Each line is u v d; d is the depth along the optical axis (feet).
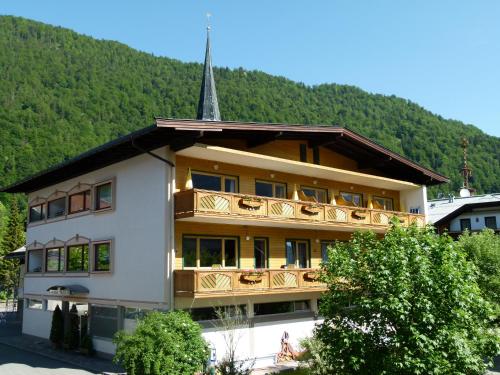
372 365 33.68
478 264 71.41
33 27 568.00
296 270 69.00
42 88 384.06
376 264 35.45
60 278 82.28
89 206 76.74
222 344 62.75
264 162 69.72
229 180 70.08
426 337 32.24
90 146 316.19
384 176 93.56
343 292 36.76
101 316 71.77
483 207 124.67
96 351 71.87
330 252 38.50
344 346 34.91
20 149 288.30
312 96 439.22
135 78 445.37
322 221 73.67
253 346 66.18
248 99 338.34
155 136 61.46
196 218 61.31
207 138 65.87
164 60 572.92
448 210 136.67
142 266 64.28
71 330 75.56
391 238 36.70
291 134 72.38
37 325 89.81
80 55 499.92
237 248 69.31
